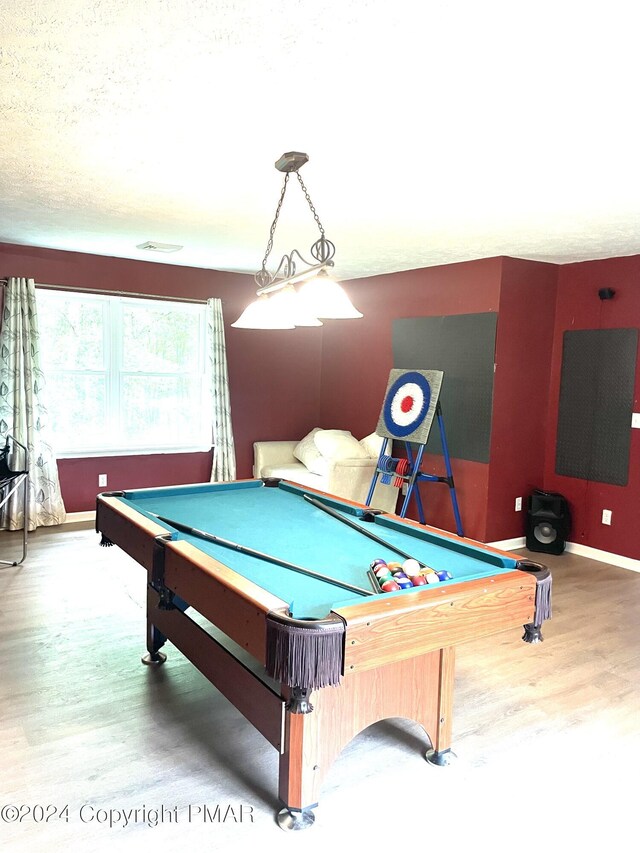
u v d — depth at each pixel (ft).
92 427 18.81
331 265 8.46
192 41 5.78
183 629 8.69
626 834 6.56
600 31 5.45
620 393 15.65
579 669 10.25
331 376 22.00
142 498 11.35
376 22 5.37
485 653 10.79
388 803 6.95
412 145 8.40
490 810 6.88
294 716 6.47
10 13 5.31
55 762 7.48
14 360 16.76
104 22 5.45
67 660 10.03
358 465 18.03
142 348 19.48
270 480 12.84
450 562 7.98
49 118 7.71
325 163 9.22
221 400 20.21
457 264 16.80
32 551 15.46
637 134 7.80
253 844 6.30
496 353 15.84
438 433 17.49
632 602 13.35
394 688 7.22
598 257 15.71
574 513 16.83
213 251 16.90
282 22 5.40
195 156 9.08
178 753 7.74
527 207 11.18
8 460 16.84
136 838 6.33
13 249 16.83
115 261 18.44
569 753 7.96
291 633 5.61
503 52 5.86
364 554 8.26
